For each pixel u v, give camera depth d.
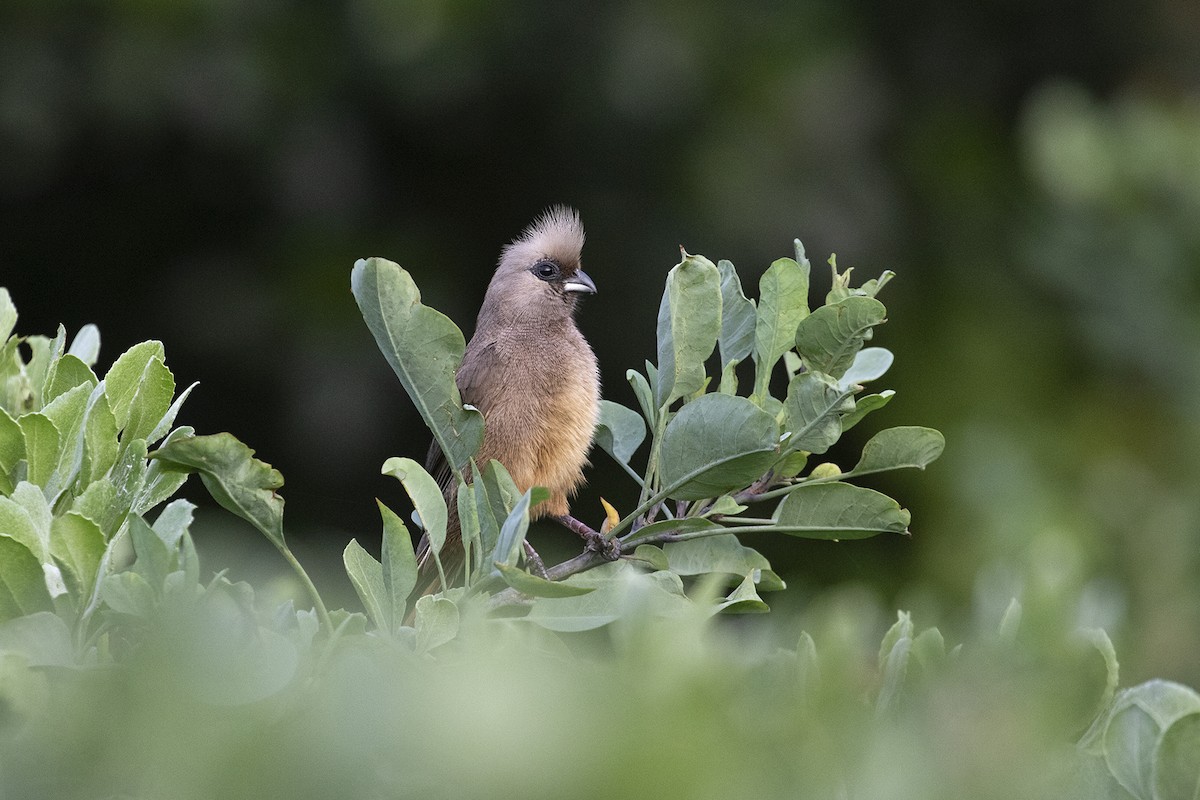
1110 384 14.50
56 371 3.82
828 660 2.51
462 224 16.56
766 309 4.07
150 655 2.13
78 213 16.23
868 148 16.88
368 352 15.43
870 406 3.81
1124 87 18.23
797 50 16.45
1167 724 2.52
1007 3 18.20
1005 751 2.34
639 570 4.09
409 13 15.25
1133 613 11.30
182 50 15.20
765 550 14.16
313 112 15.76
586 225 16.03
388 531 3.19
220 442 3.11
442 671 2.23
